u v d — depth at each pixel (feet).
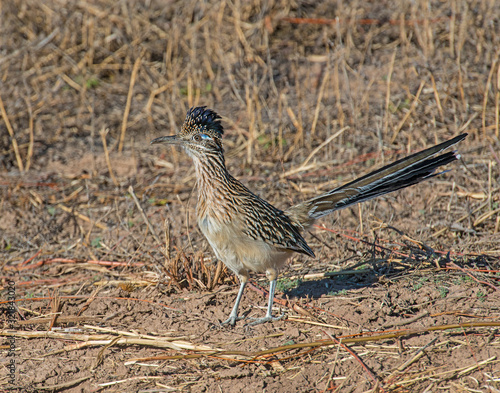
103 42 60.08
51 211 41.09
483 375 22.80
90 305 29.94
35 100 54.08
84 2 61.31
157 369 24.85
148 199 41.96
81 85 56.29
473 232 34.22
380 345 25.02
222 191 26.78
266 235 26.71
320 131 47.93
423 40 55.36
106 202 42.22
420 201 38.60
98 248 36.73
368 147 45.37
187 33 58.95
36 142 50.14
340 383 23.24
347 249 33.47
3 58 56.24
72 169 46.73
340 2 57.93
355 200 28.81
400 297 28.19
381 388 22.59
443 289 28.48
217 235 27.02
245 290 30.58
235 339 26.30
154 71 56.75
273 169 44.34
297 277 31.81
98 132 51.57
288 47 58.03
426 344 24.63
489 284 27.96
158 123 51.78
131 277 32.86
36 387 24.17
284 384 23.36
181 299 29.96
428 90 50.42
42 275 34.14
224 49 57.57
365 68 55.16
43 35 60.13
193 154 27.30
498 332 24.95
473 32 53.98
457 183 39.22
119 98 55.57
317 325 26.84
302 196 40.45
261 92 52.75
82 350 26.58
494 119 45.98
